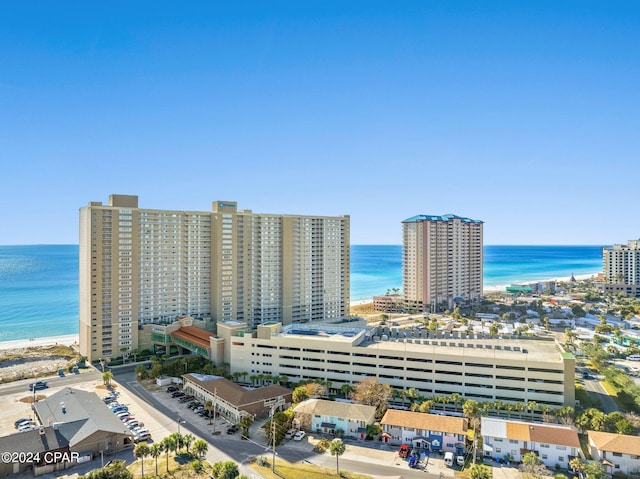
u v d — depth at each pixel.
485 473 80.56
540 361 122.81
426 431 101.00
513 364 125.19
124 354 181.25
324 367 146.00
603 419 104.62
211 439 105.31
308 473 88.62
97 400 120.00
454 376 131.00
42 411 116.25
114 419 108.62
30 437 95.06
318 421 110.56
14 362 182.38
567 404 120.12
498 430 98.62
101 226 181.38
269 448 100.38
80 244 195.25
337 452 89.62
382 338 152.62
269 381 149.75
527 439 94.62
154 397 135.75
